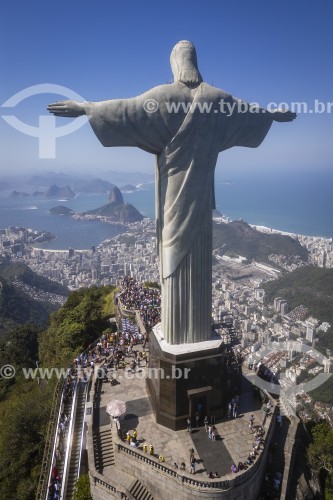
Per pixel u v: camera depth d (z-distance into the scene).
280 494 27.81
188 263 28.83
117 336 45.34
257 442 28.08
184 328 29.86
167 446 27.94
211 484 24.66
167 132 26.70
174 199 27.86
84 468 29.08
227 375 32.94
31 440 35.97
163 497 25.95
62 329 53.53
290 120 30.30
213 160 28.11
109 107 25.17
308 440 35.41
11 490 32.62
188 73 26.84
